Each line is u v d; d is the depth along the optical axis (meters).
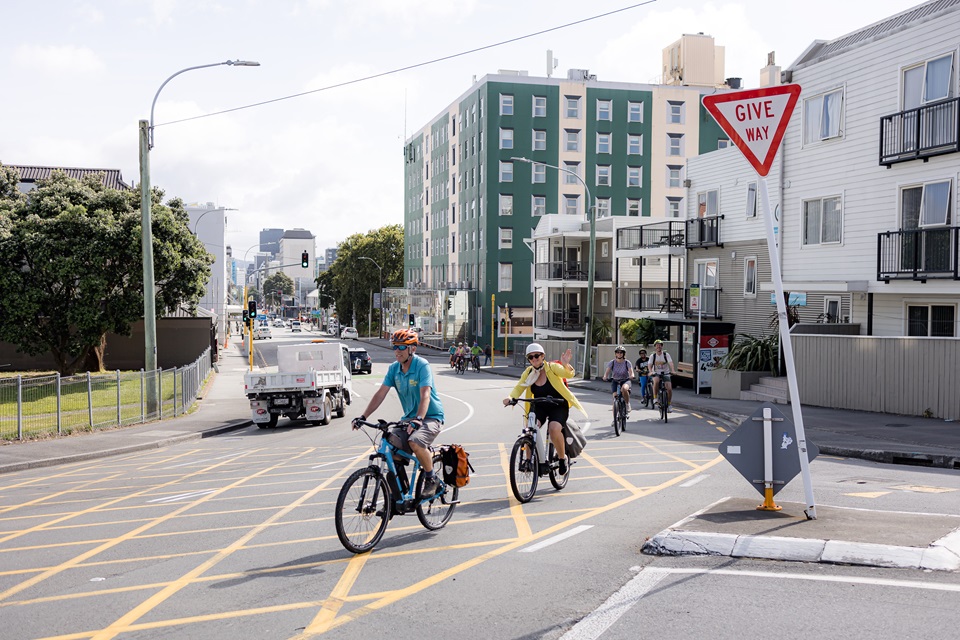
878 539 6.47
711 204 34.41
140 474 13.66
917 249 21.11
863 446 14.60
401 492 7.54
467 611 5.45
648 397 23.52
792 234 26.89
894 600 5.32
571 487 10.43
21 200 39.91
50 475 14.11
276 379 22.23
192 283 39.66
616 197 70.94
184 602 5.81
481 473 11.94
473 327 74.06
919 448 14.28
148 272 23.25
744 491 9.84
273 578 6.37
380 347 82.81
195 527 8.62
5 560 7.34
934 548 6.15
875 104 23.19
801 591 5.58
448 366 57.44
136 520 9.20
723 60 73.75
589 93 70.25
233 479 12.41
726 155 33.12
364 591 5.95
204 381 39.88
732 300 32.78
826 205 25.33
